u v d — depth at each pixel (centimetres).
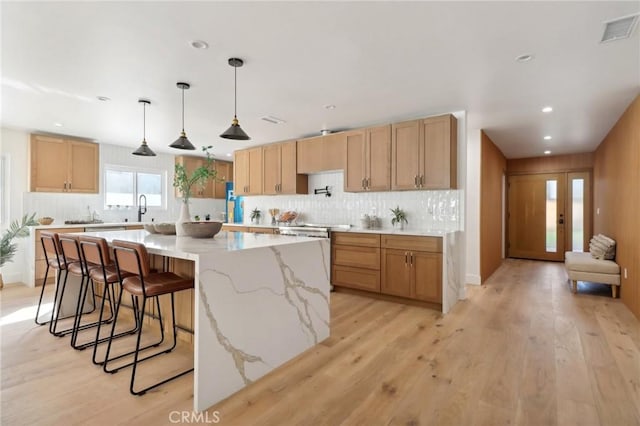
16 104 362
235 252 202
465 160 389
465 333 291
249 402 189
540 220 708
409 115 404
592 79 293
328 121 430
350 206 487
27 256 486
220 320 192
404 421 172
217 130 477
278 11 195
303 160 497
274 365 227
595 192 619
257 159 557
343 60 259
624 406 183
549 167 696
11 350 253
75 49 241
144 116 407
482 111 386
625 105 363
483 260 489
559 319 327
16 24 208
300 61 261
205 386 183
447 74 284
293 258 245
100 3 187
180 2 186
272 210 567
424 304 369
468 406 184
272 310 227
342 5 190
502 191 688
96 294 346
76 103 358
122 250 211
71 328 297
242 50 243
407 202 436
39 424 168
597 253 444
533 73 281
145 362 236
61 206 529
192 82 302
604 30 214
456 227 400
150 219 641
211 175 307
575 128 462
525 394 195
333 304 380
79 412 178
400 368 227
